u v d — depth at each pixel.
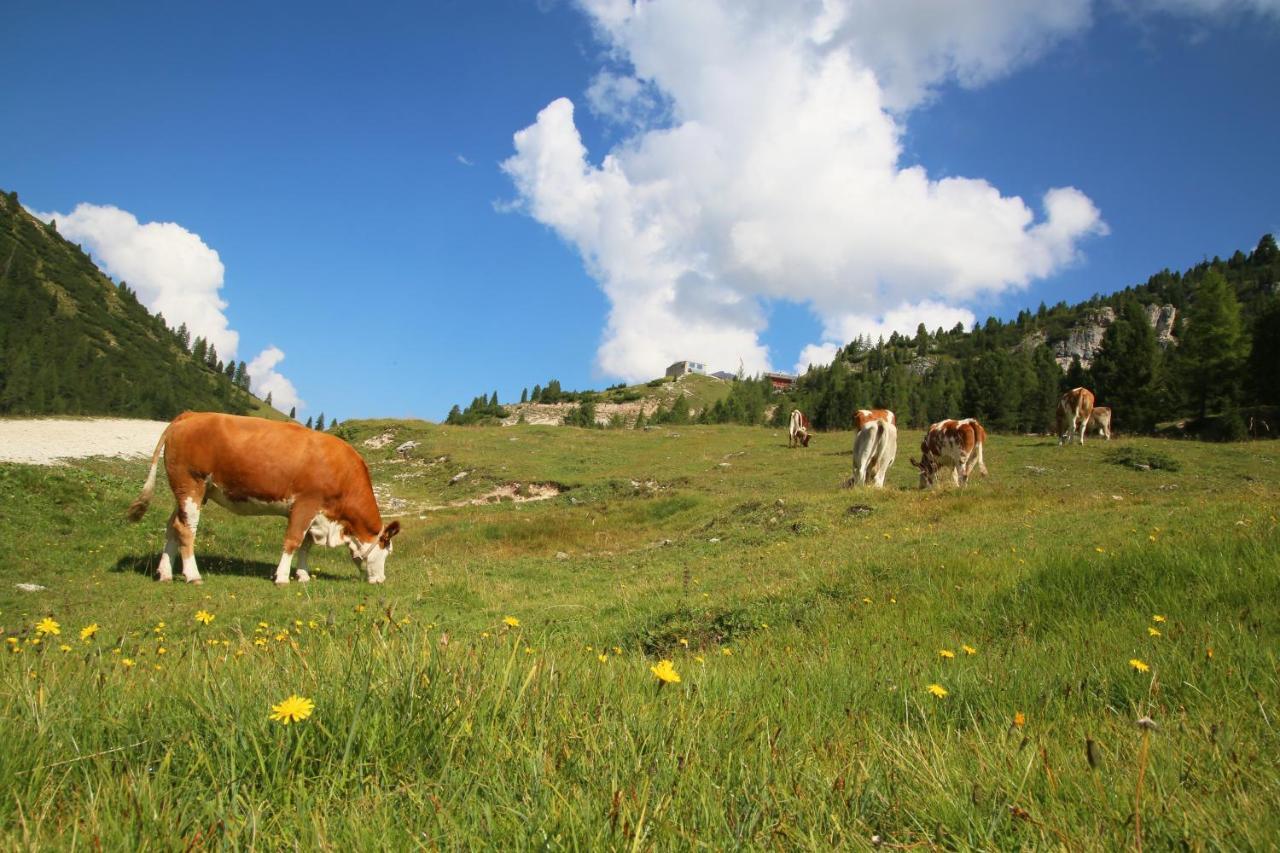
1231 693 3.56
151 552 13.73
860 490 18.00
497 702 2.58
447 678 2.70
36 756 2.10
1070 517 11.85
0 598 10.07
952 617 6.84
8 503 14.20
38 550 12.66
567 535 20.22
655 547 16.47
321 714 2.36
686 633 7.69
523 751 2.27
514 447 37.00
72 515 14.65
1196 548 7.04
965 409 75.69
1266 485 19.67
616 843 1.71
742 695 3.60
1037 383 78.56
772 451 33.81
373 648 2.98
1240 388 49.28
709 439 39.22
